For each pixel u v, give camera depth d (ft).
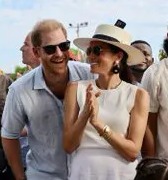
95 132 11.71
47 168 13.28
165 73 12.78
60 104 13.07
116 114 11.69
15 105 13.29
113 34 12.01
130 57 12.28
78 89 12.09
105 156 11.65
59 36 12.45
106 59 11.84
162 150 12.98
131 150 11.53
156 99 12.88
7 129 13.65
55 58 12.48
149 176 7.80
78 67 13.28
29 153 13.67
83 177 11.71
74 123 11.82
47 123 13.15
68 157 13.00
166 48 13.30
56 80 12.87
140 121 11.73
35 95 13.09
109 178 11.64
